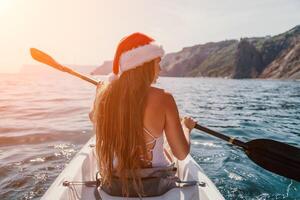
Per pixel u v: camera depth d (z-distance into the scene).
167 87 39.59
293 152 2.97
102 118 2.10
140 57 1.97
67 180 2.75
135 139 2.02
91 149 3.78
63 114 12.27
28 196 4.48
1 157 6.12
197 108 16.14
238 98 23.80
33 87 34.47
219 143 7.14
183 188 2.52
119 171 2.11
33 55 4.14
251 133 9.37
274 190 4.61
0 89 30.16
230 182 4.85
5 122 10.14
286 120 12.35
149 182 2.19
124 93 2.00
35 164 5.73
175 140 2.10
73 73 4.11
